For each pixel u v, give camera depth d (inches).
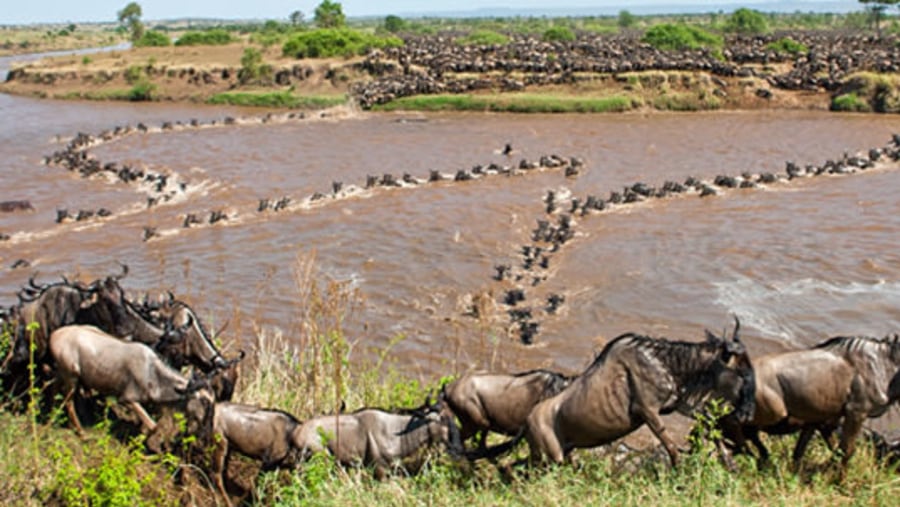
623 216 1091.3
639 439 483.8
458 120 2047.2
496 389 405.4
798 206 1116.5
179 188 1322.6
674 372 361.1
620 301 788.6
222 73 2696.9
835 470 379.2
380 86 2305.6
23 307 475.8
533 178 1343.5
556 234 974.4
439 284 846.5
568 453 385.1
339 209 1160.2
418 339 700.7
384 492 357.4
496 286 837.8
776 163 1432.1
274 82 2593.5
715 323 730.8
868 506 344.2
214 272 897.5
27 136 1952.5
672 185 1208.8
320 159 1557.6
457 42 3452.3
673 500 338.6
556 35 3531.0
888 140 1617.9
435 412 386.6
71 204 1238.9
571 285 839.1
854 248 930.7
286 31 4638.3
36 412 435.5
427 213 1126.4
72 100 2746.1
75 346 424.5
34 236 1062.4
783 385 376.5
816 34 3846.0
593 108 2110.0
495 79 2299.5
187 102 2588.6
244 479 412.2
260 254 962.7
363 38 2903.5
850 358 370.9
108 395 426.9
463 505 350.0
